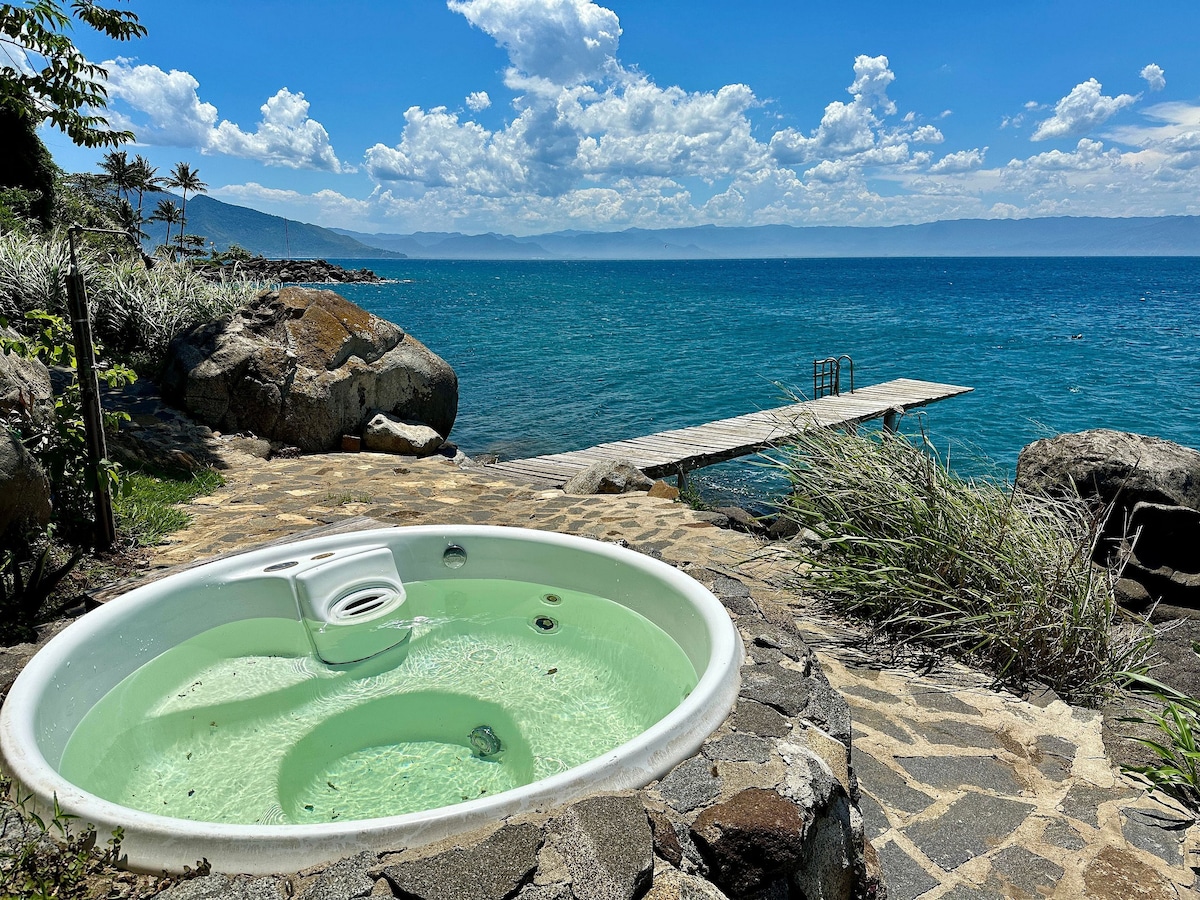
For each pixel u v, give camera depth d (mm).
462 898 1510
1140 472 5645
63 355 4551
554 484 7418
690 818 1835
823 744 2191
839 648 3992
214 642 3416
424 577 4047
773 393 16984
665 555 5098
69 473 4414
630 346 25125
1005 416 15219
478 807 1796
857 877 2143
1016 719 3312
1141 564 5355
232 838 1691
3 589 3594
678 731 2143
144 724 2914
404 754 2895
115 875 1643
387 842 1705
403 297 56250
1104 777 2883
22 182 20500
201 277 11414
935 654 3967
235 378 7758
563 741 2932
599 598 3770
